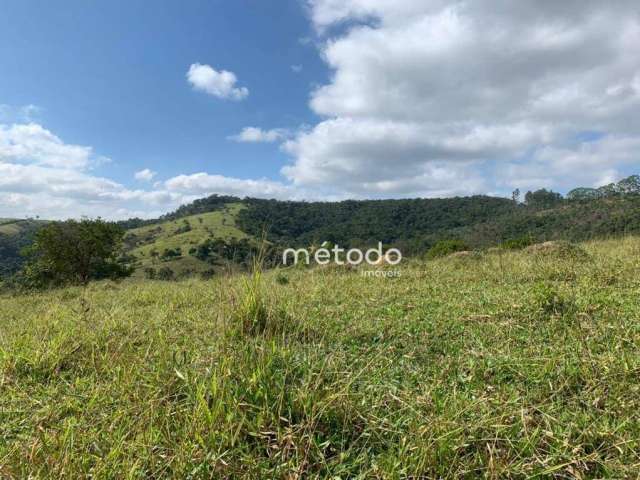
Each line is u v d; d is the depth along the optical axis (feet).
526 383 9.23
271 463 6.73
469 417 7.70
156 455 6.89
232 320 12.63
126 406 8.57
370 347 11.68
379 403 8.14
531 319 13.62
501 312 14.55
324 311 16.33
